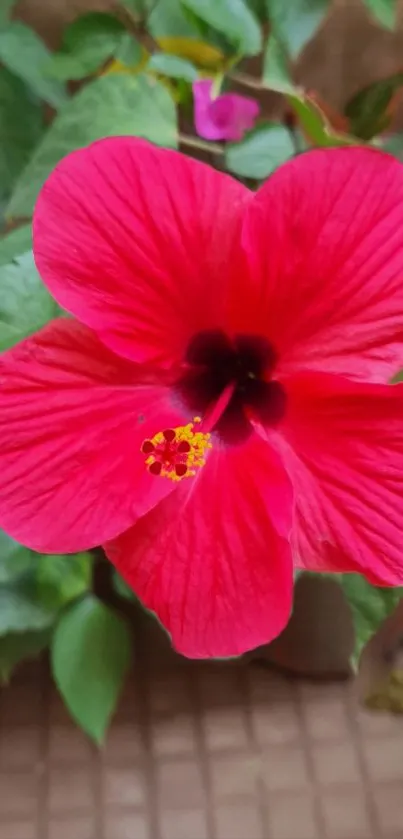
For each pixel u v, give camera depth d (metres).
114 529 0.25
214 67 0.32
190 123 0.34
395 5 0.34
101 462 0.25
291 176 0.22
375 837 0.49
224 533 0.26
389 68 0.38
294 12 0.31
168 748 0.53
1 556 0.37
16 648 0.43
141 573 0.26
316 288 0.24
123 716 0.54
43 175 0.29
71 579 0.40
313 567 0.26
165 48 0.32
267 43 0.33
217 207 0.23
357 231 0.23
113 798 0.50
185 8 0.31
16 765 0.52
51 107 0.38
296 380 0.25
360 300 0.24
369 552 0.25
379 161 0.22
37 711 0.54
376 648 0.54
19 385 0.24
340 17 0.36
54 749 0.52
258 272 0.24
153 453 0.25
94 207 0.22
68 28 0.33
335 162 0.22
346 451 0.25
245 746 0.53
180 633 0.26
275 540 0.25
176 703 0.55
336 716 0.54
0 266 0.29
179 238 0.23
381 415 0.24
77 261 0.23
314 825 0.49
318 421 0.25
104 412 0.25
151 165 0.22
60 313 0.29
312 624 0.50
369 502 0.25
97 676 0.41
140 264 0.23
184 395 0.27
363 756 0.52
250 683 0.56
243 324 0.25
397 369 0.24
